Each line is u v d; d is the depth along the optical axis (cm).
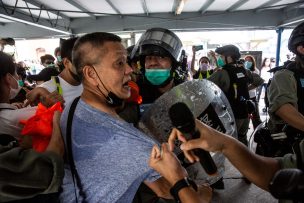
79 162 85
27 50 930
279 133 159
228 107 116
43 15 668
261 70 709
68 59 162
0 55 112
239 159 81
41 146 97
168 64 132
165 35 131
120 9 664
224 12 712
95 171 83
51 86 162
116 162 80
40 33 800
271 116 166
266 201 268
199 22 721
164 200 103
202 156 77
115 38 90
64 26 737
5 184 75
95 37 87
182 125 72
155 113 104
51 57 452
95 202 84
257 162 83
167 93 104
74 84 169
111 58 85
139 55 134
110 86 87
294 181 40
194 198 70
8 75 113
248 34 964
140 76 140
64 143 90
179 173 73
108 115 84
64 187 89
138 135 81
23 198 79
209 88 109
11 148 87
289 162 81
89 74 88
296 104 147
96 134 82
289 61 161
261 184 82
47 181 78
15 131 110
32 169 77
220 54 289
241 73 275
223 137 81
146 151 78
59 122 96
